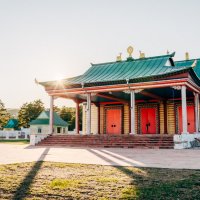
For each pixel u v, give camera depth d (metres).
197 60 32.50
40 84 28.33
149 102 32.31
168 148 19.97
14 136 51.16
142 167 9.31
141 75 25.34
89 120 26.19
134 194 5.32
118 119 33.97
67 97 31.00
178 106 30.64
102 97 30.42
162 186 6.07
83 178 7.07
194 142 22.69
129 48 30.80
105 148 20.69
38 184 6.28
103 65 31.28
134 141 22.09
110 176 7.43
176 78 22.83
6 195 5.29
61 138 25.70
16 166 9.48
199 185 6.19
